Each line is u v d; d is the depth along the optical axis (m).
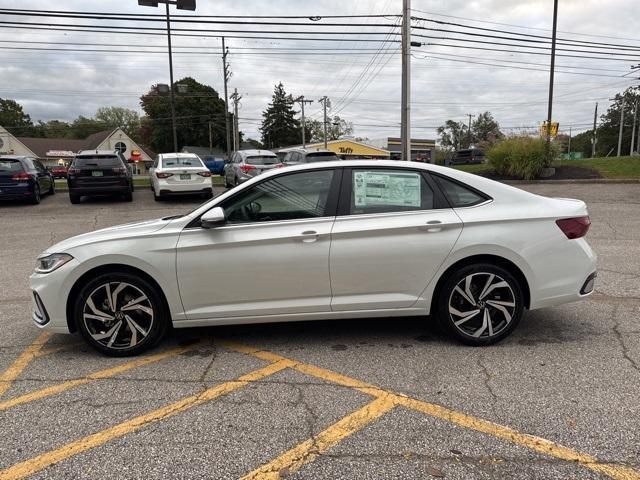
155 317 4.15
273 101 99.69
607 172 20.72
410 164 4.29
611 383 3.57
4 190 14.89
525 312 5.15
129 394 3.53
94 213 13.75
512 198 4.27
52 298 4.05
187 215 4.22
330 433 3.01
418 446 2.86
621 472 2.61
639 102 80.94
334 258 4.07
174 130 29.62
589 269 4.29
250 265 4.05
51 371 3.94
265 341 4.50
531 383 3.60
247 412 3.27
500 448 2.83
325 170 4.23
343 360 4.06
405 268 4.12
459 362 3.97
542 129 22.39
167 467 2.71
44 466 2.72
